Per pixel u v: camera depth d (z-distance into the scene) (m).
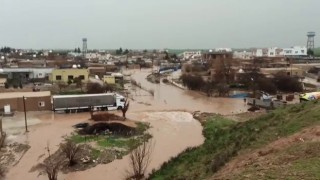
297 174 13.80
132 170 28.73
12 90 65.38
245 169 16.64
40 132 43.06
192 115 54.19
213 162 22.48
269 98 63.81
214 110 58.69
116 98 58.25
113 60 180.12
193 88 85.06
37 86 78.50
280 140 20.92
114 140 38.06
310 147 17.22
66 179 27.86
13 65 114.69
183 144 37.09
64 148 32.34
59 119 50.59
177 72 137.62
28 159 32.94
